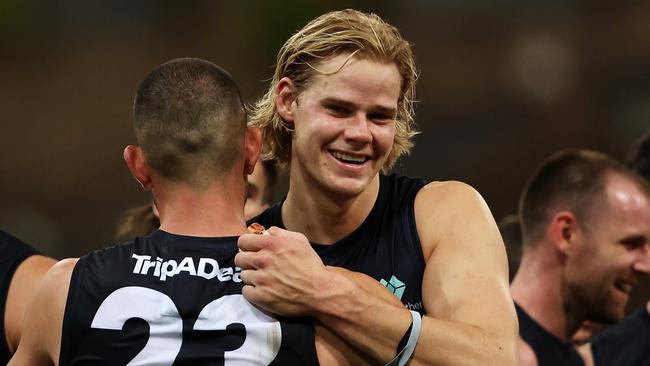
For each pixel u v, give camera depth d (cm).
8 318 1084
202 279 809
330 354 816
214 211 838
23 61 4644
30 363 845
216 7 4728
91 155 4491
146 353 786
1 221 4172
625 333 1417
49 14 4703
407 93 977
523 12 4803
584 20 4691
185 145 831
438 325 831
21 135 4522
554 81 4625
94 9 4731
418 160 4344
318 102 906
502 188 4256
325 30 908
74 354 807
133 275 812
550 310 1309
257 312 807
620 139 4375
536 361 1280
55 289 827
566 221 1296
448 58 4769
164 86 842
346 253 964
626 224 1278
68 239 4069
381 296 848
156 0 4731
